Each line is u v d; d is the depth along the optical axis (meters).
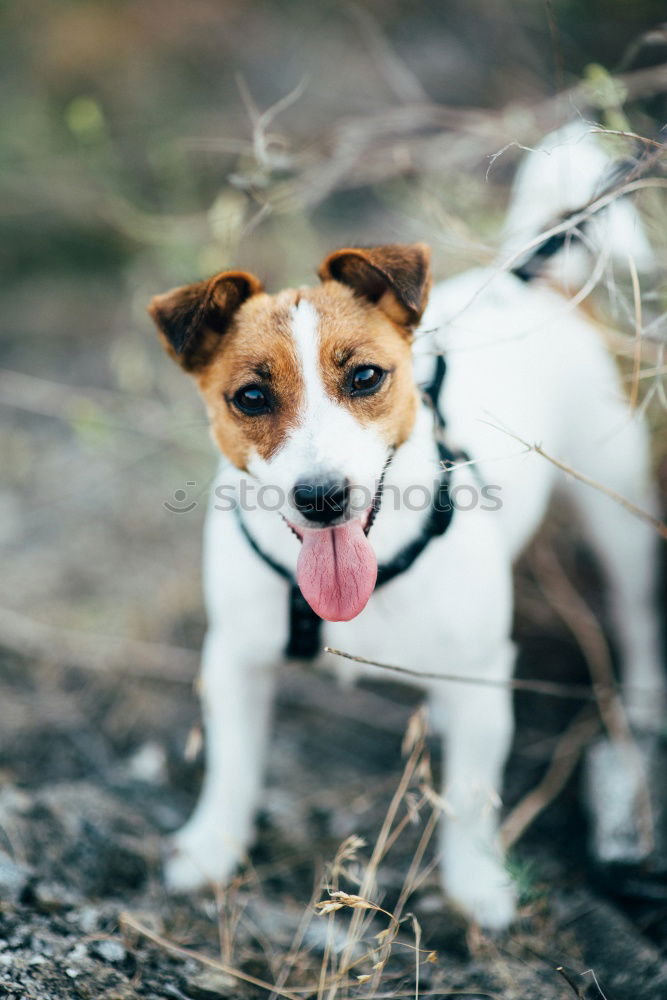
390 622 0.71
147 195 1.41
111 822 0.79
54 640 0.97
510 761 0.90
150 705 0.92
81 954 0.67
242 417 0.69
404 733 0.92
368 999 0.68
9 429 1.21
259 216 0.84
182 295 0.70
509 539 0.79
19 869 0.71
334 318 0.68
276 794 0.85
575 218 0.71
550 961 0.72
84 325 1.36
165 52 1.69
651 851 0.77
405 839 0.81
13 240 1.47
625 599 0.91
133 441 1.11
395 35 1.57
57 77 1.64
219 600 0.73
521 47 1.30
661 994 0.70
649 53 1.23
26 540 1.08
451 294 0.82
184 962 0.69
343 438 0.66
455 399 0.76
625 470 0.86
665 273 0.85
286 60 1.64
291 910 0.75
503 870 0.74
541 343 0.82
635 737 0.86
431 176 1.00
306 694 0.94
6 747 0.86
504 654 0.76
